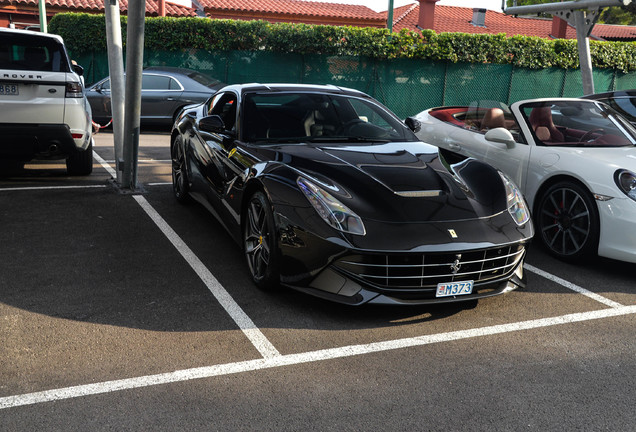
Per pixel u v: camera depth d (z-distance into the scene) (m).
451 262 3.37
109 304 3.53
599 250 4.43
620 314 3.72
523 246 3.67
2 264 4.09
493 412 2.57
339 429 2.41
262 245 3.78
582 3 9.55
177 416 2.45
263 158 4.05
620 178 4.34
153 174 7.42
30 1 19.73
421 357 3.06
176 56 14.77
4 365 2.79
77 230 4.93
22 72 5.84
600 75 17.02
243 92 4.84
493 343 3.25
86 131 6.32
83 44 14.67
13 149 5.99
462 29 28.05
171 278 4.00
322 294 3.41
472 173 4.04
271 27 14.80
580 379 2.88
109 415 2.44
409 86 15.56
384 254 3.25
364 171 3.78
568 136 5.27
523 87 16.34
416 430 2.42
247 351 3.04
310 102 4.80
